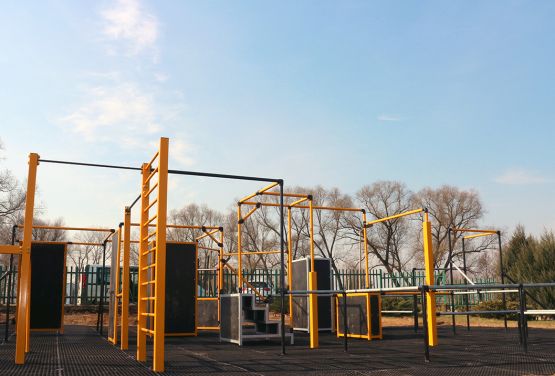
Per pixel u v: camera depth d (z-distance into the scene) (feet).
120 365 20.38
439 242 137.28
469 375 17.61
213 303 44.98
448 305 64.49
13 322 46.62
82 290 71.36
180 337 36.24
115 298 30.12
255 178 25.00
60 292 37.73
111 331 31.37
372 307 33.32
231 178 24.09
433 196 141.38
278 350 26.68
